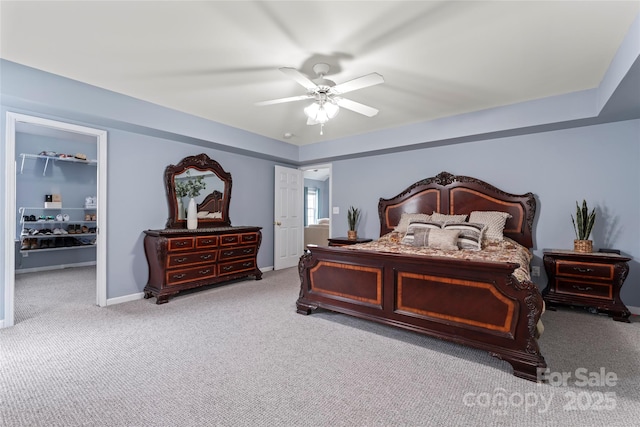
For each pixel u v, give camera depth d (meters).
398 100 3.38
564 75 2.76
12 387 1.84
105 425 1.52
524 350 1.97
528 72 2.70
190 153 4.30
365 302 2.71
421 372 2.03
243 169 5.11
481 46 2.27
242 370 2.05
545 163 3.67
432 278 2.35
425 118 4.03
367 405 1.68
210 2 1.81
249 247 4.62
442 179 4.32
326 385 1.88
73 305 3.45
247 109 3.69
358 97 3.30
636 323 2.90
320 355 2.26
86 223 6.05
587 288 3.12
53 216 5.58
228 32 2.11
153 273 3.71
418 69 2.63
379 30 2.08
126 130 3.59
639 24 1.87
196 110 3.73
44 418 1.56
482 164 4.09
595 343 2.45
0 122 2.75
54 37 2.19
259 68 2.64
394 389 1.84
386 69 2.63
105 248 3.45
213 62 2.54
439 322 2.30
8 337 2.57
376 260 2.61
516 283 1.99
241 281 4.65
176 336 2.60
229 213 4.86
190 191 4.27
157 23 2.02
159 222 3.97
